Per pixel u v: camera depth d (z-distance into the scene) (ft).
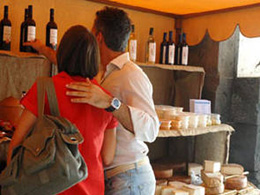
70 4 9.09
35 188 4.09
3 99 7.31
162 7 10.46
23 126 4.41
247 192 9.44
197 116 9.45
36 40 6.81
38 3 8.53
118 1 9.79
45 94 4.45
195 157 11.02
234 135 11.60
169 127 8.77
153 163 10.41
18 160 4.20
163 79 11.26
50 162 4.07
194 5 10.07
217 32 10.52
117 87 5.52
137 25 10.59
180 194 8.54
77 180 4.19
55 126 4.25
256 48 11.29
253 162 11.08
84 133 4.60
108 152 5.27
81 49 4.62
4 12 7.36
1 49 7.34
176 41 11.50
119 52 5.73
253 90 11.14
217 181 9.00
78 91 4.55
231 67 11.63
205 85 11.53
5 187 4.22
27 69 8.07
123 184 5.65
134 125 5.10
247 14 9.77
